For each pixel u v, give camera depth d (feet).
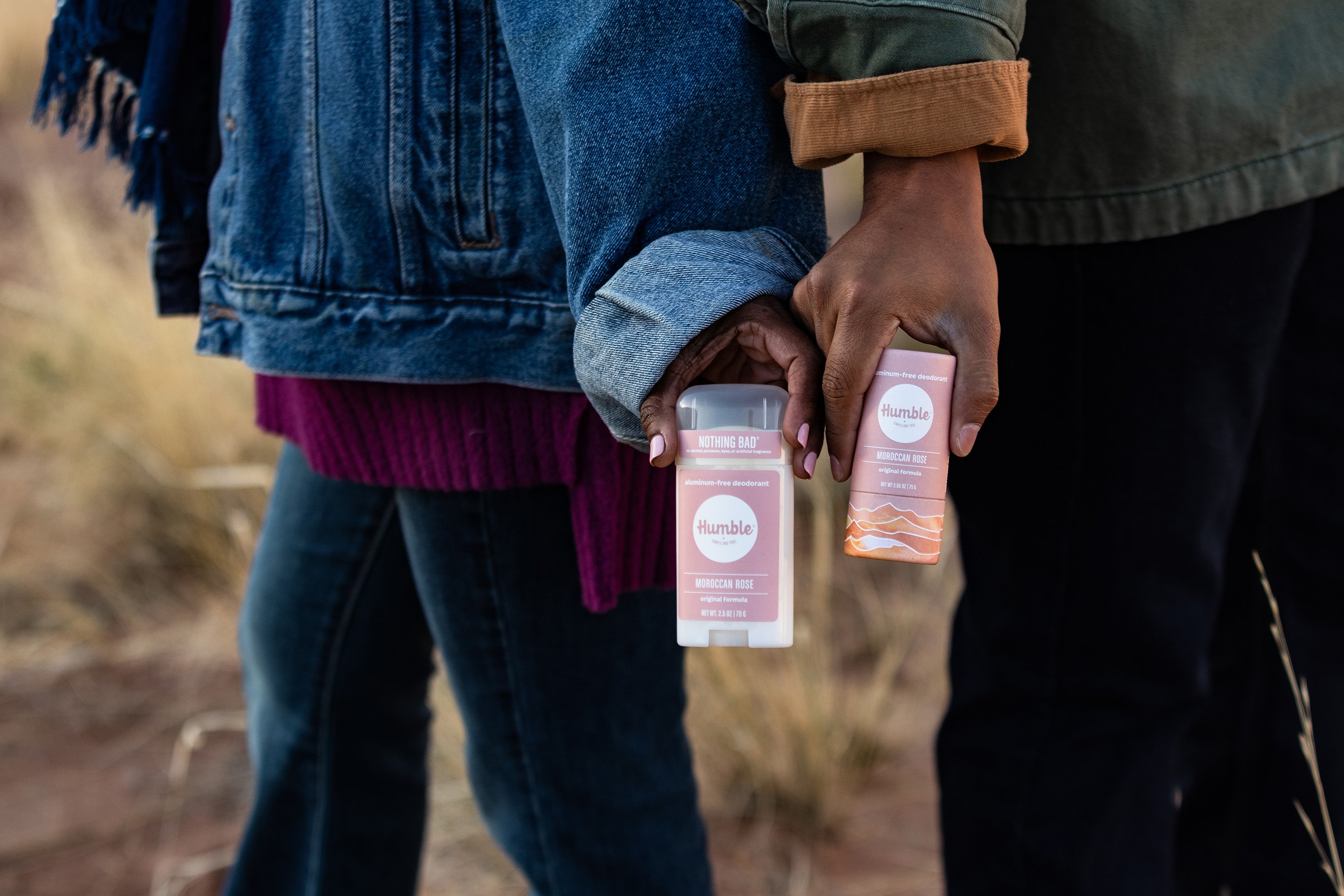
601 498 3.24
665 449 2.63
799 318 2.65
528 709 3.55
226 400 9.82
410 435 3.31
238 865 4.36
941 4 2.51
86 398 10.12
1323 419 4.24
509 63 2.97
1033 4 3.44
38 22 23.59
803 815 6.61
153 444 9.46
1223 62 3.42
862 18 2.56
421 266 3.09
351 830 4.17
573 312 2.89
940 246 2.55
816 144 2.67
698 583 2.74
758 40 2.83
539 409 3.22
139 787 6.77
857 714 7.13
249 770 6.97
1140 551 3.93
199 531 9.14
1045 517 3.99
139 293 11.16
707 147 2.80
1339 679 4.55
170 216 3.85
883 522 2.54
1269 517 4.45
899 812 6.70
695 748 6.77
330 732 4.05
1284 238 3.68
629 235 2.77
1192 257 3.64
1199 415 3.80
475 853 6.31
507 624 3.48
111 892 5.92
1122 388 3.78
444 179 3.01
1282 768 4.64
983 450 4.02
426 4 2.95
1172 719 4.17
